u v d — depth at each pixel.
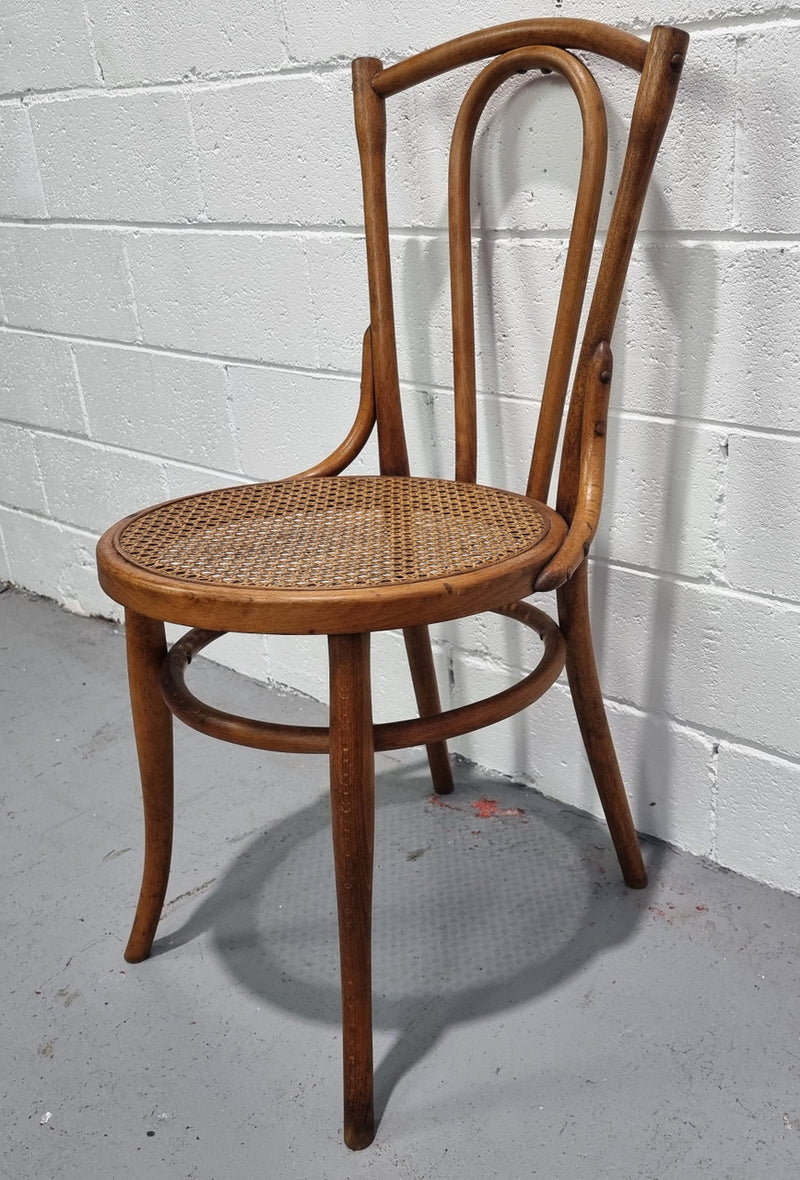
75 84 1.49
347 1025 0.83
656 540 1.09
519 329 1.14
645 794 1.21
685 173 0.95
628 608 1.15
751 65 0.88
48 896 1.19
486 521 0.90
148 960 1.08
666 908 1.10
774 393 0.96
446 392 1.24
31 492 1.98
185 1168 0.84
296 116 1.25
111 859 1.25
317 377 1.38
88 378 1.73
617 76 0.97
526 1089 0.89
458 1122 0.87
